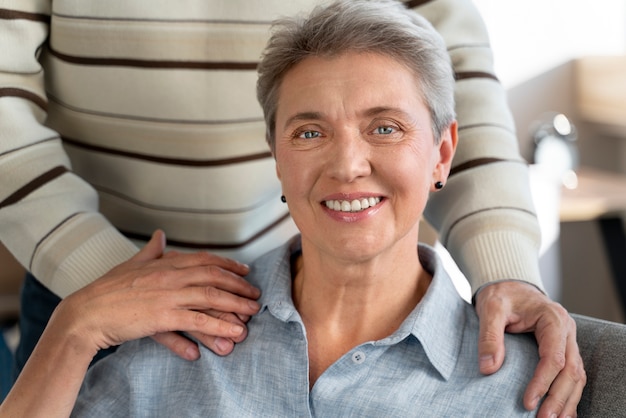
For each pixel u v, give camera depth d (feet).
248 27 5.11
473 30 5.48
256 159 5.49
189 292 4.55
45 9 5.39
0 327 9.21
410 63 4.16
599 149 13.47
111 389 4.76
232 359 4.58
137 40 5.17
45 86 5.68
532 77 13.30
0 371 9.02
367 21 4.09
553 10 13.17
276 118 4.36
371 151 4.10
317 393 4.36
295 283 4.77
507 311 4.43
